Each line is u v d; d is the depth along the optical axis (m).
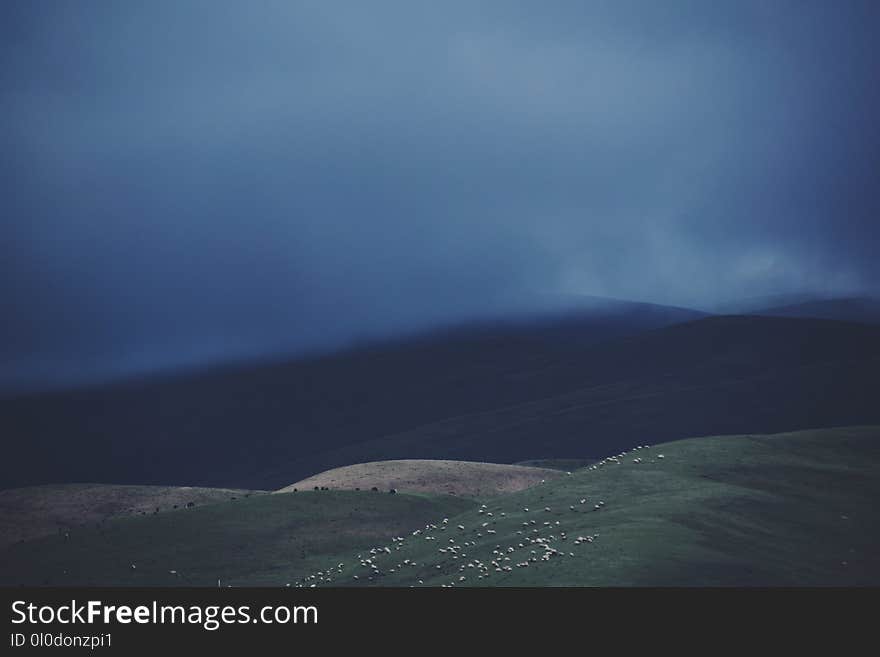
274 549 125.12
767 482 96.25
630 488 94.62
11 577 121.06
